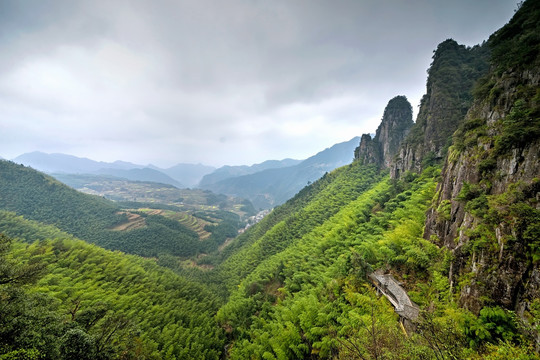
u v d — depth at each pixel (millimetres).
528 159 15336
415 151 60438
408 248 25703
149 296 43906
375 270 25953
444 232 23672
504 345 10672
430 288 19703
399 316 18391
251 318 37656
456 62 64750
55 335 13898
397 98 105812
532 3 24922
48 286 34781
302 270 41312
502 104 21266
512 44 23828
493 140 19938
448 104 57000
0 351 11250
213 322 43188
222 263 106500
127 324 19406
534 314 10656
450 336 11281
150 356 26016
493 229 14344
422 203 36469
